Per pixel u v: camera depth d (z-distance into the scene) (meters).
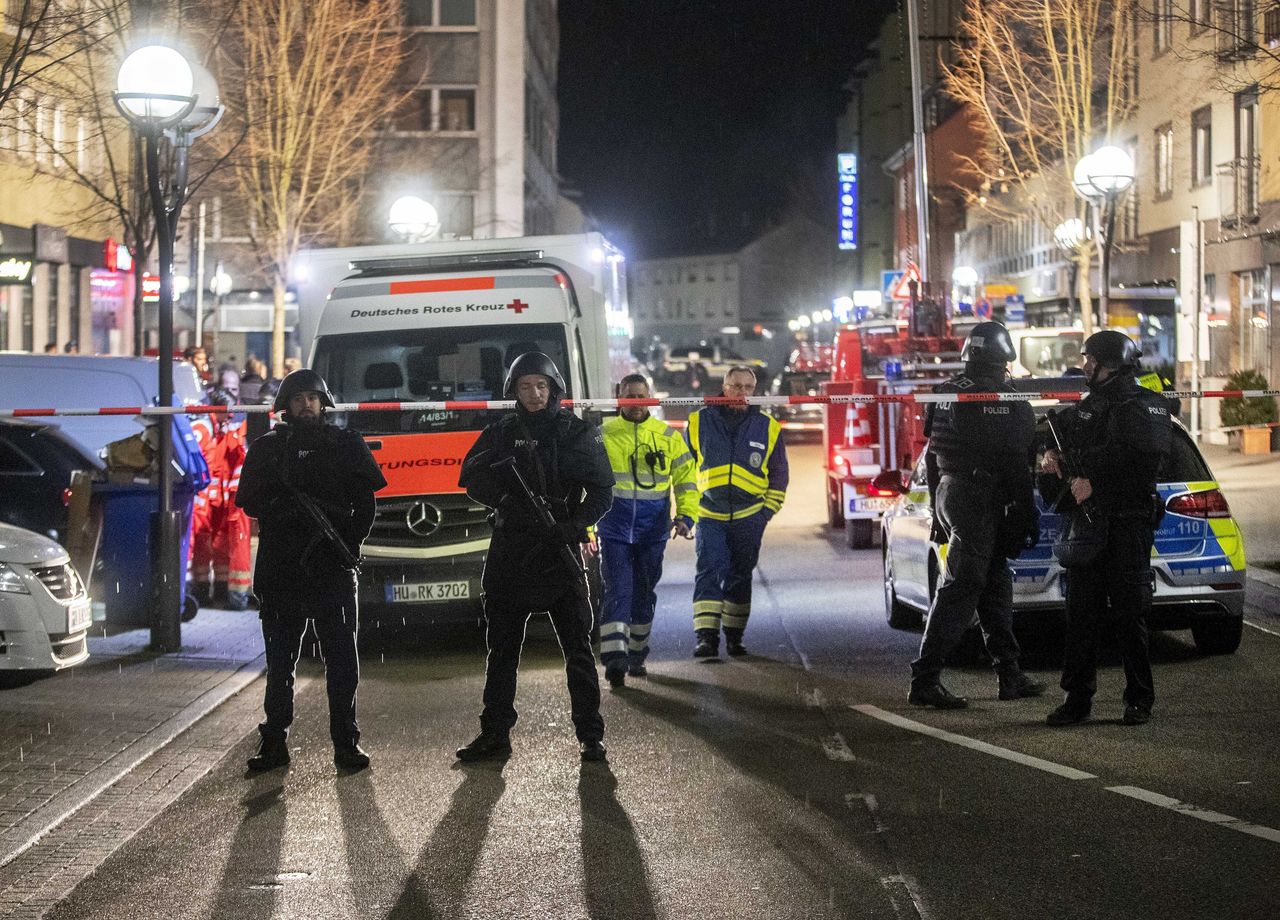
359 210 40.66
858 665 11.23
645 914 5.74
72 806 7.43
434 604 12.26
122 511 13.27
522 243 14.00
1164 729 8.68
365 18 34.28
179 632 12.14
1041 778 7.62
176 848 6.77
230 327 46.03
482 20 51.62
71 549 12.90
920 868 6.19
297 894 6.09
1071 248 32.03
